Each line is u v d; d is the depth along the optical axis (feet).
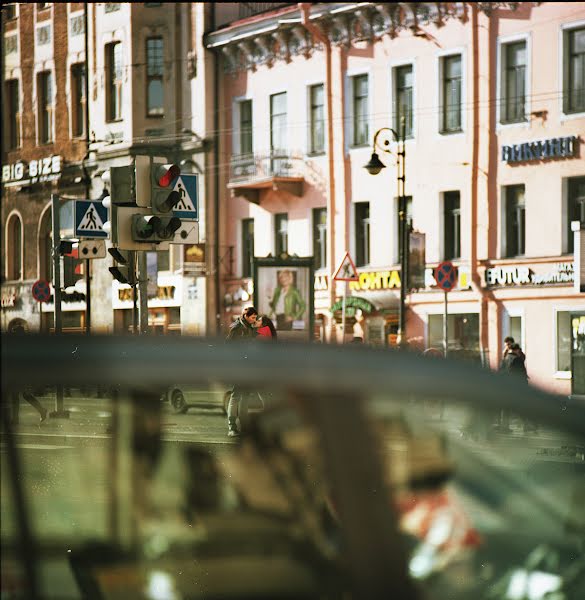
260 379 8.21
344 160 148.66
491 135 130.62
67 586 7.60
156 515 7.87
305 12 150.10
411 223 139.85
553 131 125.08
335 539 8.20
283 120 157.69
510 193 130.00
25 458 7.62
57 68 196.44
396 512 8.38
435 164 136.67
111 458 7.81
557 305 123.95
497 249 130.11
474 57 132.16
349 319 146.41
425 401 8.74
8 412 7.61
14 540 7.54
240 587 8.07
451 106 135.64
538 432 9.32
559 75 124.67
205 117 167.02
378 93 144.05
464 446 8.88
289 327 135.95
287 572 8.05
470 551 8.70
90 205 100.32
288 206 156.66
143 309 74.08
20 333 8.17
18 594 7.53
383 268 143.23
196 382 8.05
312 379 8.38
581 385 121.49
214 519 8.03
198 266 164.86
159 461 7.94
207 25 168.04
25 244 203.10
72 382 7.76
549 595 9.04
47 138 200.03
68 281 103.81
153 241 67.41
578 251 119.24
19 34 203.31
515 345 99.71
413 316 139.03
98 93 186.39
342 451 8.29
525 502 9.06
